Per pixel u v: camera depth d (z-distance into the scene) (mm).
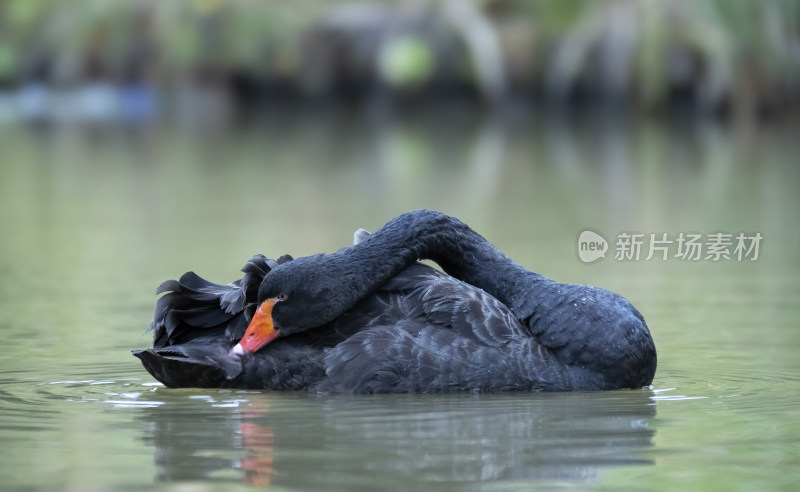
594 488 5871
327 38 40906
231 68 41719
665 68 37281
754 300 12336
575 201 20953
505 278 8953
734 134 33562
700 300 12352
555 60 39156
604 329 8406
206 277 13867
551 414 7551
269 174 25625
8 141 32625
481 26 39531
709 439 6902
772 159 27406
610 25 38281
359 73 41156
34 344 10102
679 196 21469
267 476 6043
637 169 26000
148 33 41531
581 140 32625
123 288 13234
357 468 6199
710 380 8742
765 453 6570
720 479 6039
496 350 8227
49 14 41969
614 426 7227
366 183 23828
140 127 37344
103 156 29344
